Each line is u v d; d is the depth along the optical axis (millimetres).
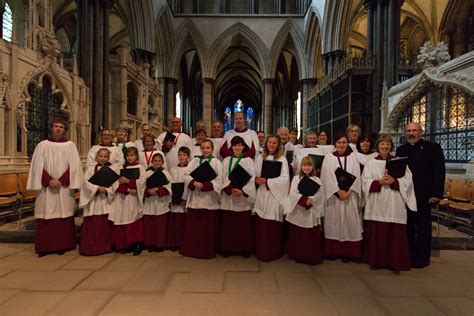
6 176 6020
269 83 24969
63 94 9969
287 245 4488
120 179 4559
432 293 3311
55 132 4594
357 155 4629
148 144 5242
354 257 4379
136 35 19188
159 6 21156
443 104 8953
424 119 9820
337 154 4469
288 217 4312
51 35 9227
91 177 4469
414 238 4156
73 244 4629
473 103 7852
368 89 12688
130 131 14117
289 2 26047
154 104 18047
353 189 4180
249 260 4344
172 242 4742
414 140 4246
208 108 25000
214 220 4461
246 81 44906
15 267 3959
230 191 4355
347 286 3473
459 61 7969
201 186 4289
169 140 5738
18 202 6953
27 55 8266
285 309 2934
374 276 3781
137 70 14500
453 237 5289
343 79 13617
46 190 4402
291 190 4266
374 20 12906
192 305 2982
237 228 4398
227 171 4508
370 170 4156
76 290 3287
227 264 4164
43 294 3195
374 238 4016
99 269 3906
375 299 3164
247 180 4312
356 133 5027
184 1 25531
